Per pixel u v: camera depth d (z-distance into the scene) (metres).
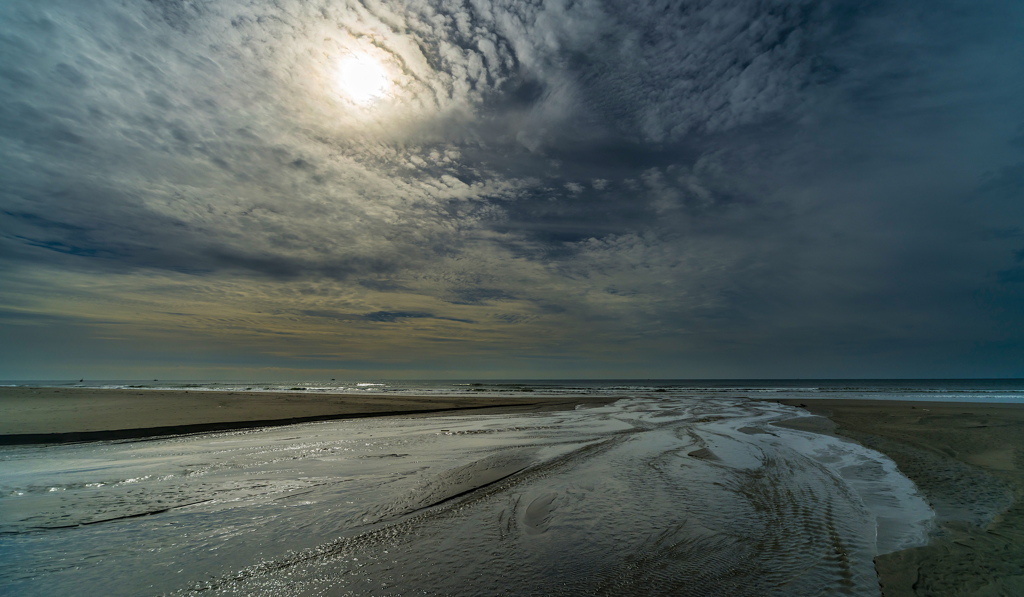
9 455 10.98
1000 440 13.33
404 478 8.79
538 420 19.00
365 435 14.51
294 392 41.19
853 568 4.83
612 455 11.23
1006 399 34.16
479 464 10.08
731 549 5.35
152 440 13.37
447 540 5.65
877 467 9.95
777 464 10.25
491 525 6.20
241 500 7.30
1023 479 8.80
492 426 16.95
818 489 8.10
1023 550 5.28
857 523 6.28
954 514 6.67
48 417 16.30
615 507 7.00
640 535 5.83
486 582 4.50
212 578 4.59
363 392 44.31
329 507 6.96
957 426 16.48
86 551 5.25
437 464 10.08
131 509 6.80
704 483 8.50
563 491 7.92
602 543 5.55
